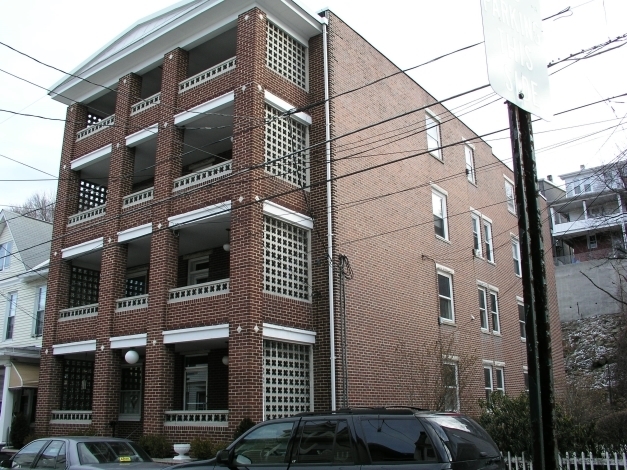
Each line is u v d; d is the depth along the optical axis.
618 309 44.44
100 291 20.22
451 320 23.50
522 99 6.88
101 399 19.09
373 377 18.17
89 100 24.09
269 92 17.91
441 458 7.64
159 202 18.23
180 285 21.95
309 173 18.72
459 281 24.80
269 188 17.16
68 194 23.34
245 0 18.25
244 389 15.21
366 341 18.28
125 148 21.34
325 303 17.47
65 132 24.25
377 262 19.70
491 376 25.81
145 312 18.73
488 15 6.86
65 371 22.41
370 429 8.26
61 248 22.67
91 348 20.11
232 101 18.12
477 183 28.36
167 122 19.81
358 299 18.36
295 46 19.72
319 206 18.27
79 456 11.12
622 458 12.14
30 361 24.38
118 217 20.30
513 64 6.93
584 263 47.91
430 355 20.30
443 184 25.11
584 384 20.66
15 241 30.95
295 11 18.83
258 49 17.92
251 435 9.25
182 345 19.11
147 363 17.77
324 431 8.59
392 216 21.11
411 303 21.11
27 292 29.69
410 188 22.19
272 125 18.06
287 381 16.53
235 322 15.87
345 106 19.73
